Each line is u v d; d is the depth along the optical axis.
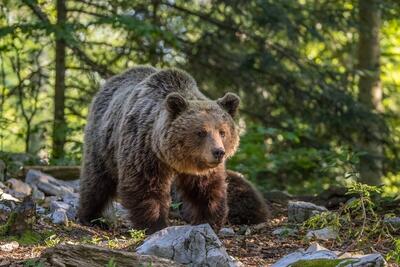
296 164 18.88
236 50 19.45
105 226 10.77
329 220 9.98
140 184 9.70
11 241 8.63
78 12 18.03
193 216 10.09
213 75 19.41
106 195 11.01
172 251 7.54
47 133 18.06
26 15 18.14
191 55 19.23
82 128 16.97
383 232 8.65
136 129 9.86
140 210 9.67
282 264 7.70
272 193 13.67
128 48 18.75
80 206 11.05
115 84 11.34
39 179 12.87
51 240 8.69
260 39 19.19
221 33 19.19
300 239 9.62
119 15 15.84
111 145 10.59
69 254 7.07
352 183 8.72
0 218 9.57
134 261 7.09
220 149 9.01
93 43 18.20
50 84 18.48
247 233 10.43
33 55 18.78
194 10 19.30
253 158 18.39
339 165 15.05
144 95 10.12
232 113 9.82
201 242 7.56
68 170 14.02
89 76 18.47
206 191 9.80
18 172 13.48
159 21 18.73
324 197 12.56
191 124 9.23
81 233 9.76
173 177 9.94
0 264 7.48
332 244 9.06
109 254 7.11
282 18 18.36
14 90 18.05
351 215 10.87
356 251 8.69
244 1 18.34
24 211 8.93
